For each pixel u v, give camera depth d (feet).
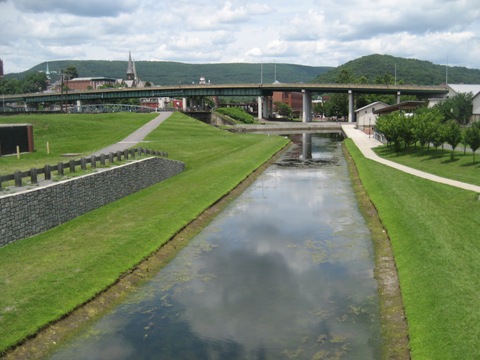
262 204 120.16
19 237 79.56
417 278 65.57
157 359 50.80
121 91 566.36
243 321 58.65
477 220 89.76
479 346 46.50
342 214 108.78
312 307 62.03
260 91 554.46
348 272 73.77
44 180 94.73
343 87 534.78
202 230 97.40
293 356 50.90
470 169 146.51
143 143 199.72
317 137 362.74
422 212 97.30
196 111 448.24
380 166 167.84
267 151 225.56
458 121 300.81
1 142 147.95
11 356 50.08
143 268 75.20
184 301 64.39
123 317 60.08
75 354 51.90
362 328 56.39
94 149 174.09
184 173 156.97
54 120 234.58
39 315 56.80
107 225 91.09
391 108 303.89
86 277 67.05
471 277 62.69
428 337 50.37
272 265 77.20
